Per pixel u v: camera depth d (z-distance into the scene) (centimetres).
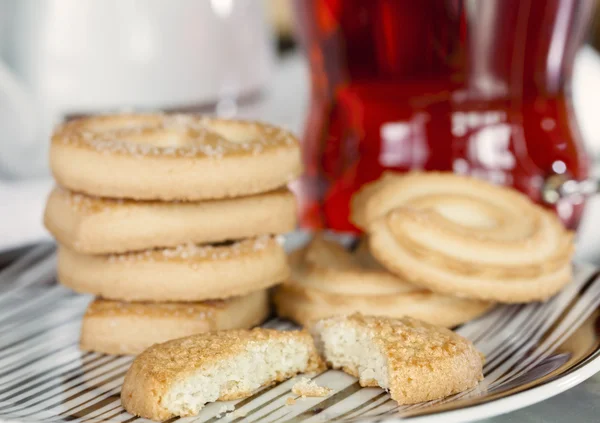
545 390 32
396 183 40
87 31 48
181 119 40
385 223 38
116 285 37
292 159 38
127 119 40
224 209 37
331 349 35
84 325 37
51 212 38
